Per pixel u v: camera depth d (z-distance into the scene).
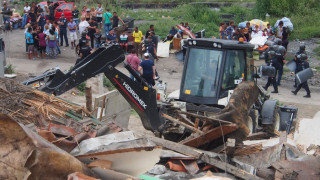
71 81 9.54
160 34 30.08
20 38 27.81
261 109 12.85
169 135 10.66
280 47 21.03
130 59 16.66
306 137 10.30
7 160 5.47
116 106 11.56
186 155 8.77
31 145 5.53
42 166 5.43
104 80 18.61
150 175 8.13
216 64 11.30
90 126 8.09
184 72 11.57
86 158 6.38
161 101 11.58
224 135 9.46
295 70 20.55
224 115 9.45
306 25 34.16
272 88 21.48
